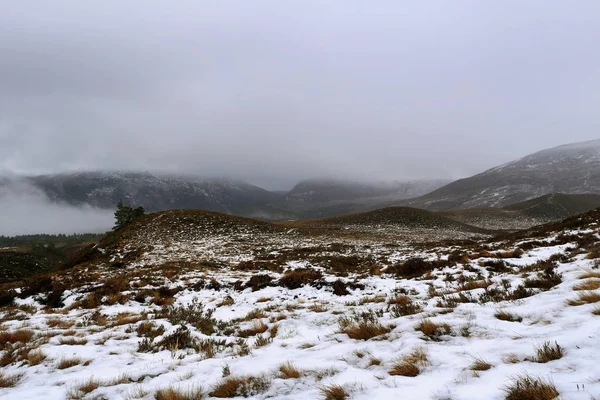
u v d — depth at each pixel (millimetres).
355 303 10055
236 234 48375
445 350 4477
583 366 3260
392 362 4375
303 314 9164
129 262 26922
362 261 24344
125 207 60250
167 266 22281
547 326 4727
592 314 4766
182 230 48500
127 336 7789
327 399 3570
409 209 92000
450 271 13570
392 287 12227
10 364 5973
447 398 3227
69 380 4965
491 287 8852
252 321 9070
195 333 7977
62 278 19234
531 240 20672
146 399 4129
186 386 4383
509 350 4109
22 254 120688
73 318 10445
